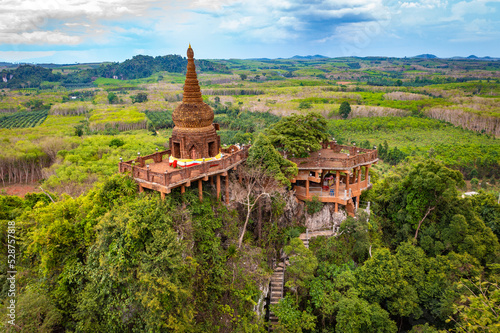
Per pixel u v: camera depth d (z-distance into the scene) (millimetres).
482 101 193625
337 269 36875
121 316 26281
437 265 38094
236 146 41531
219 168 34000
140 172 30766
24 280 30641
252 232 39031
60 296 28375
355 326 31781
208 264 31719
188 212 30516
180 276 26875
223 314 30438
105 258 26609
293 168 38781
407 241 42969
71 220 31328
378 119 160500
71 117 187375
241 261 34031
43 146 86938
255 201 36062
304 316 32750
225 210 34969
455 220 41562
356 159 41625
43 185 60125
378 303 34438
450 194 40656
